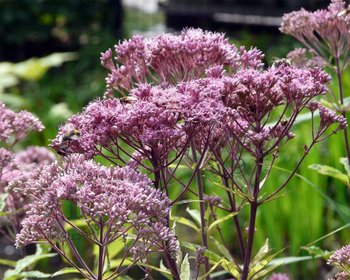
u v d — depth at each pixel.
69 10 20.89
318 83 4.36
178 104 4.22
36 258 5.50
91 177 4.16
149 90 4.38
